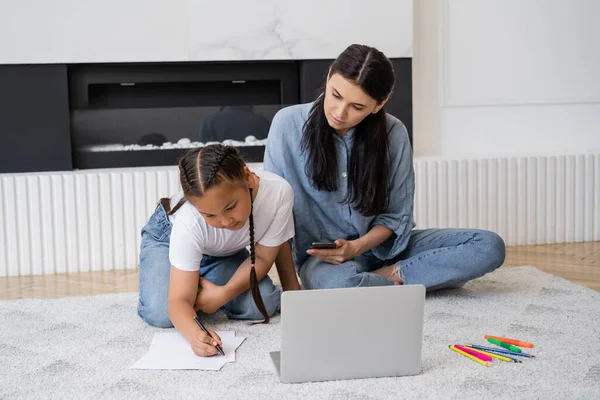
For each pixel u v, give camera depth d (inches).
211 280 90.1
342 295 69.2
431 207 138.9
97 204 127.5
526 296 100.6
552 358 76.2
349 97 81.2
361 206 92.2
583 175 145.3
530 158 142.2
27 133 128.2
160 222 91.6
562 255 133.6
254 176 82.8
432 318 90.6
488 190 141.3
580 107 151.3
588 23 149.2
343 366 70.6
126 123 134.7
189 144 137.3
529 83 149.0
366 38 136.9
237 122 138.9
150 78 134.2
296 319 68.8
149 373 73.0
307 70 136.3
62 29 127.0
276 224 85.0
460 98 147.3
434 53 145.8
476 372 72.6
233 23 132.6
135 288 114.9
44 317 94.0
